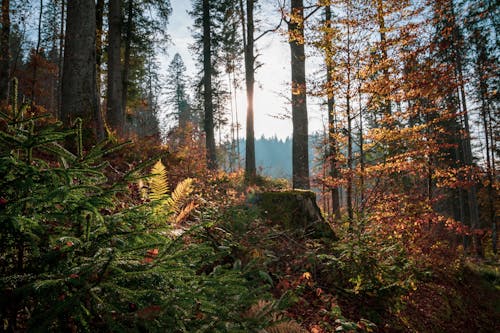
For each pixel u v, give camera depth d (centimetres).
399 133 687
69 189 137
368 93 686
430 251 682
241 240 427
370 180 725
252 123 1442
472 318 601
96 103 707
